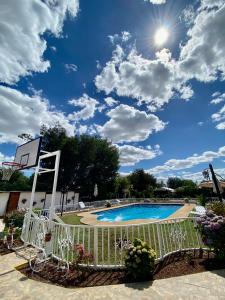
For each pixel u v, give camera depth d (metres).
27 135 29.33
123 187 39.38
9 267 4.90
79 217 15.59
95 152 35.53
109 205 24.08
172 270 4.49
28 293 3.62
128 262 4.16
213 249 5.19
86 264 4.74
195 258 5.21
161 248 5.18
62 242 5.30
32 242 6.45
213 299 3.29
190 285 3.79
